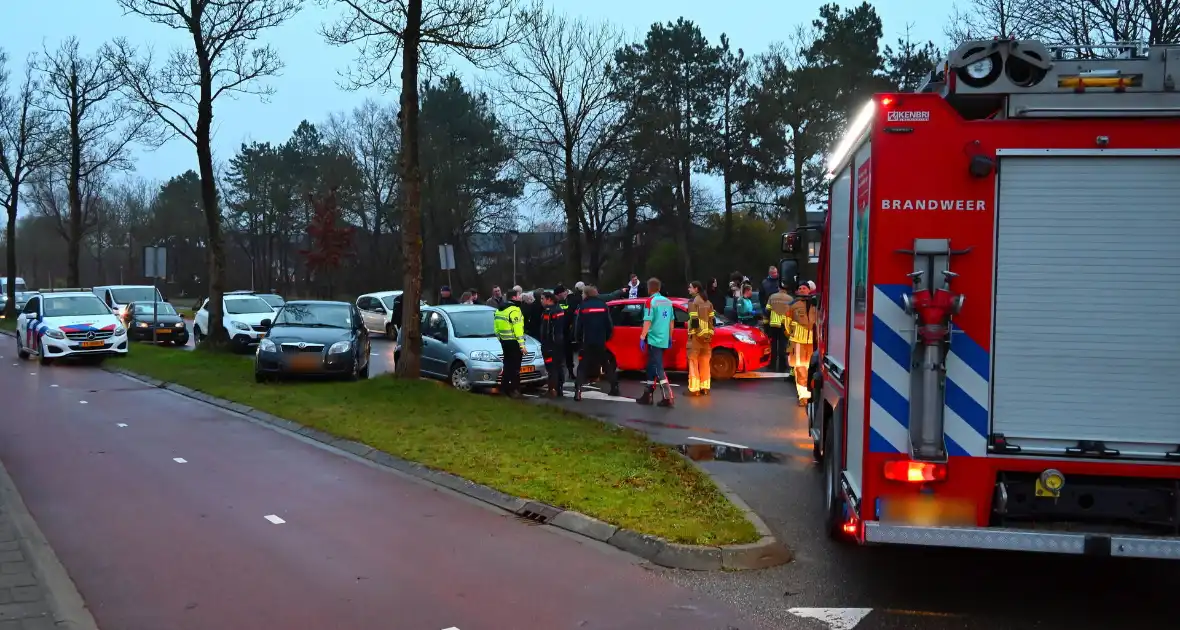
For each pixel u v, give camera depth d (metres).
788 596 5.48
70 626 4.79
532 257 55.81
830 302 7.18
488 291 56.50
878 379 5.05
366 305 30.89
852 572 5.95
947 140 4.97
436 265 52.47
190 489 8.13
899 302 5.02
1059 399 4.91
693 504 7.21
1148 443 4.86
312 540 6.56
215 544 6.43
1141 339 4.86
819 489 8.29
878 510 5.05
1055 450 4.90
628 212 46.19
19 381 17.11
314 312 17.23
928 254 4.97
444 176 48.84
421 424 11.02
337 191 55.56
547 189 37.47
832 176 7.12
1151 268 4.85
